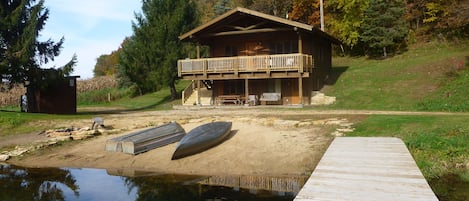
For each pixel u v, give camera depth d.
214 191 8.81
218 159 11.40
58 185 9.76
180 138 13.75
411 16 36.03
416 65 26.47
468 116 13.11
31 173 11.05
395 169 6.76
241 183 9.38
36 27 22.75
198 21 32.72
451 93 19.23
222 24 24.64
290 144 12.13
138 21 31.53
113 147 12.89
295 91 24.39
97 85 50.97
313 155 10.95
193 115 19.05
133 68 30.86
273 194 8.45
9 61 21.59
